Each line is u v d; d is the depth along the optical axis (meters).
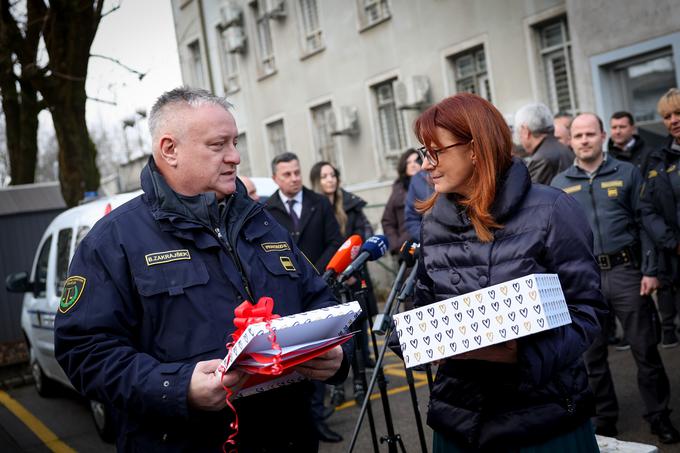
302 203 5.66
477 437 2.08
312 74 15.93
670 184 4.00
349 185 15.47
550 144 4.82
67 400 7.42
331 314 1.84
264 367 1.73
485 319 1.78
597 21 9.04
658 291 4.15
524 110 4.89
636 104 9.03
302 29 16.06
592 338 1.97
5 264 9.94
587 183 4.32
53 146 42.22
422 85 12.77
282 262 2.24
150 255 2.04
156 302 2.01
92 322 1.98
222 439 2.02
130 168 27.67
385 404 3.14
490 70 11.59
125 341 2.01
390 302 2.92
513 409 2.04
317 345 1.81
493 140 2.03
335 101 15.38
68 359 1.98
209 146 2.11
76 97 9.88
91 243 2.07
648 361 4.10
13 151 12.90
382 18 13.64
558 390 2.02
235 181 2.20
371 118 14.46
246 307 1.85
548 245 1.98
